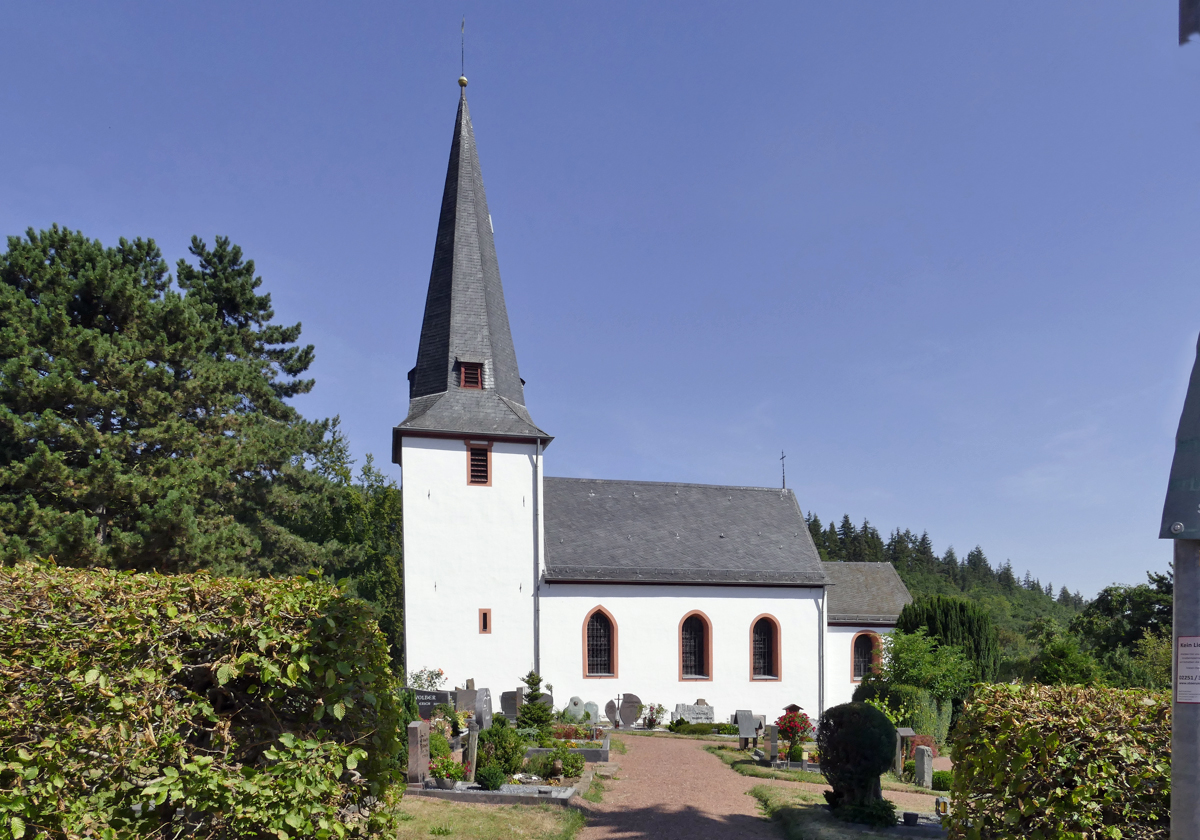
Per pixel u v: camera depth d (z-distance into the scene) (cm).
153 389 2566
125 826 659
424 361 3086
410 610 2789
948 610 3066
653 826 1283
